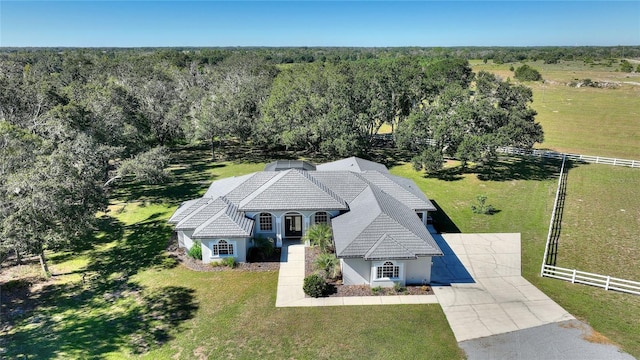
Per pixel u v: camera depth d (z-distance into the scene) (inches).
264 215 1149.1
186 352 729.6
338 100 1946.4
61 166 946.1
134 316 839.1
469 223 1301.7
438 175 1819.6
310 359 709.9
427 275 949.8
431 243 951.0
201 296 908.6
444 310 853.2
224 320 821.2
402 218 1032.2
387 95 2066.9
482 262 1055.0
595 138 2534.5
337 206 1131.3
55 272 1027.9
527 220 1322.6
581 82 4653.1
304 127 1910.7
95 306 879.1
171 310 857.5
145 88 2210.9
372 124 2156.7
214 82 2871.6
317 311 850.1
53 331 794.2
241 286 949.2
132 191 1656.0
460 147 1656.0
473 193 1585.9
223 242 1042.7
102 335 779.4
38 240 851.4
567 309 852.6
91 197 1034.1
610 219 1323.8
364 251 917.8
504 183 1704.0
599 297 896.9
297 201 1132.5
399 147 1882.4
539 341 752.3
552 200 1498.5
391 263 924.6
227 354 723.4
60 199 876.0
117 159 1707.7
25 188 840.9
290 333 778.8
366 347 739.4
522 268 1026.1
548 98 3996.1
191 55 5369.1
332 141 1860.2
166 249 1143.6
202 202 1194.0
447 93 1790.1
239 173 1894.7
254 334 776.9
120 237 1226.6
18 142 1012.5
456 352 727.1
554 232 1230.3
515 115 1712.6
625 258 1067.9
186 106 2311.8
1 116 1398.9
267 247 1090.7
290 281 969.5
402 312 846.5
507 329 788.6
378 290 920.9
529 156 2146.9
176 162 2133.4
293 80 2300.7
